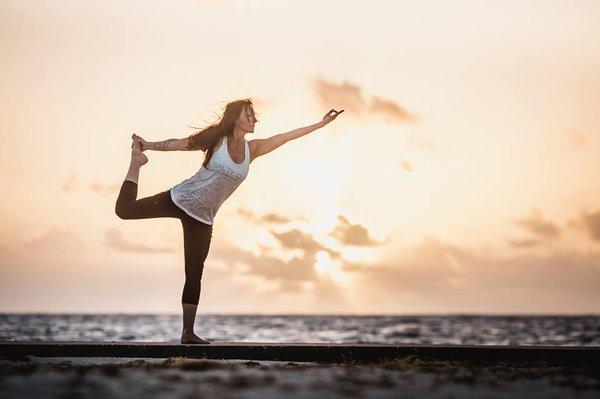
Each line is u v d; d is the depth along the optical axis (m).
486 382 4.59
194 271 6.94
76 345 6.66
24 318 147.75
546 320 151.88
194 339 6.90
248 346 6.62
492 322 134.88
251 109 6.77
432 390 4.12
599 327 97.62
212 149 6.82
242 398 3.60
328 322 133.12
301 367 5.66
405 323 131.25
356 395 3.82
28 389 3.84
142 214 6.86
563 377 5.04
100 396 3.60
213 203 6.88
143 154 7.00
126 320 127.88
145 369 5.23
